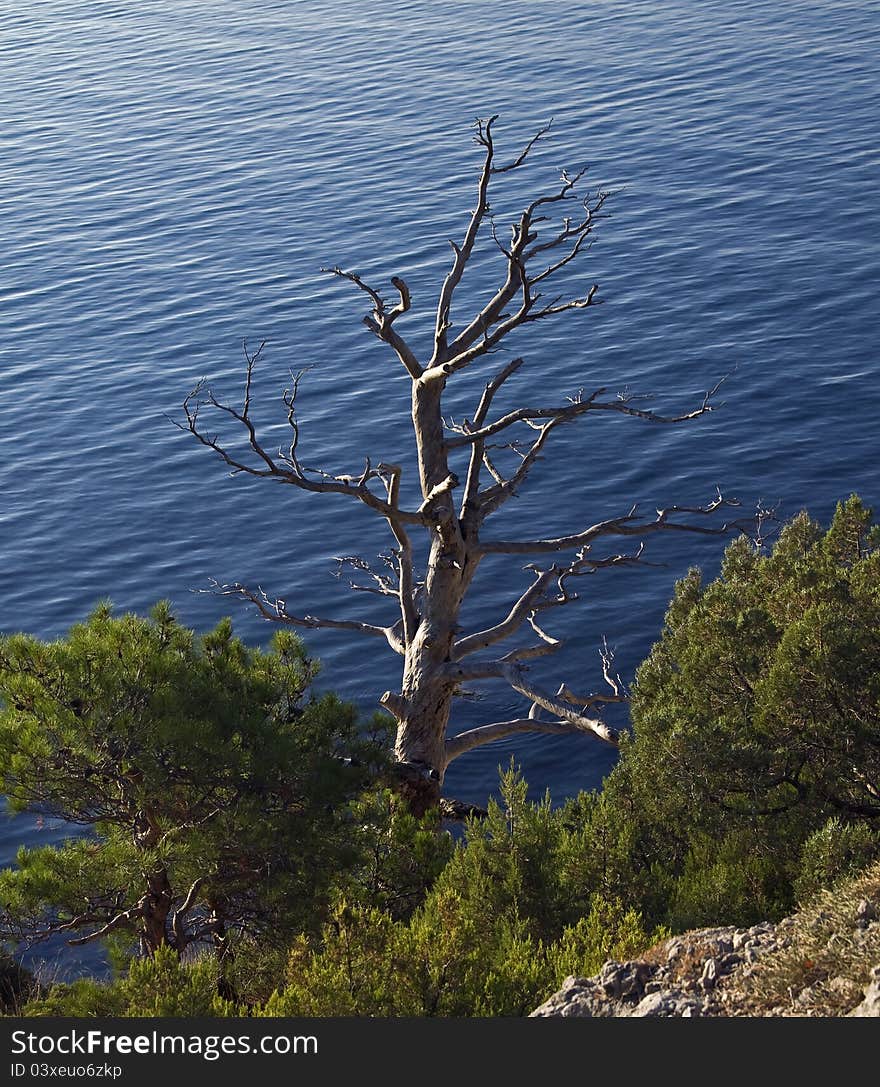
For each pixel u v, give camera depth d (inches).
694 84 4672.7
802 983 323.9
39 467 2223.2
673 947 369.4
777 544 891.4
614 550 1811.0
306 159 4138.8
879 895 345.1
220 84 5374.0
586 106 4503.0
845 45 5044.3
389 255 3166.8
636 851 563.5
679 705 628.7
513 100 4667.8
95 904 556.7
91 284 3176.7
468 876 531.5
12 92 5610.2
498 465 2078.0
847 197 3302.2
